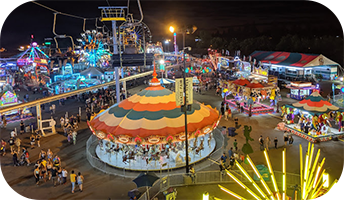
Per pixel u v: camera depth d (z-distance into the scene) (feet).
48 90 198.08
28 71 209.87
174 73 258.98
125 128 81.35
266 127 111.65
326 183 46.24
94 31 231.09
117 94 114.42
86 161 86.07
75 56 237.45
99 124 88.07
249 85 129.90
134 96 94.99
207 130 84.07
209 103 154.92
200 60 278.26
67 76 215.31
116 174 77.00
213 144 94.43
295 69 208.33
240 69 212.43
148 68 279.08
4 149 93.15
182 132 77.77
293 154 85.25
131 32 160.56
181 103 68.39
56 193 68.33
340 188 58.85
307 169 37.78
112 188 69.77
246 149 78.54
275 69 229.04
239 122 119.44
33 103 109.29
